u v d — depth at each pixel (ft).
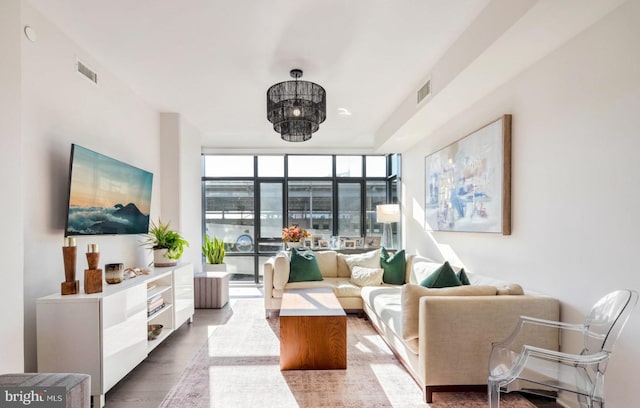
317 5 6.98
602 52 6.11
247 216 21.36
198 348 10.34
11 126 5.81
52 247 7.69
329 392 7.64
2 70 5.67
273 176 21.44
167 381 8.20
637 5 5.49
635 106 5.57
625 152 5.74
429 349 7.16
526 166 8.21
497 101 9.27
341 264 16.05
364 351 10.08
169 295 10.77
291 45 8.61
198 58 9.29
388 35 8.18
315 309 9.62
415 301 7.66
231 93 11.86
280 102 10.02
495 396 5.90
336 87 11.41
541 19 6.05
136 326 8.25
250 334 11.61
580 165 6.64
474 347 7.18
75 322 6.82
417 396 7.46
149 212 11.73
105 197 9.00
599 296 6.24
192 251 15.58
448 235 12.67
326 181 21.59
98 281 7.30
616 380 5.88
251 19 7.47
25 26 6.91
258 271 21.29
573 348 6.84
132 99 11.57
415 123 12.57
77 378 4.89
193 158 15.80
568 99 6.90
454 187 11.72
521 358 5.71
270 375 8.50
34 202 7.17
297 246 18.57
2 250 5.58
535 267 7.95
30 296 7.05
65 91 8.14
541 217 7.72
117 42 8.44
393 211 18.24
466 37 7.89
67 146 8.22
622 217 5.80
